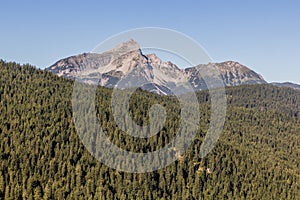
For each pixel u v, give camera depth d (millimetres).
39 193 151000
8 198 147500
